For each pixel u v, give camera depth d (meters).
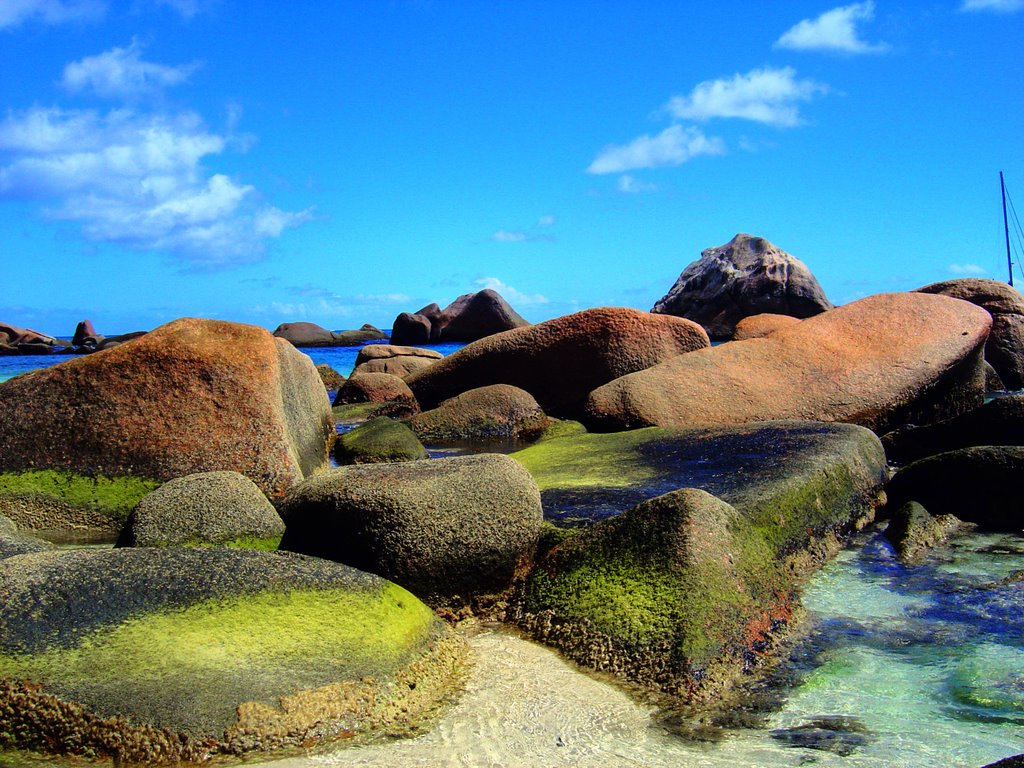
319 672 3.87
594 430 11.01
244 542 5.59
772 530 6.12
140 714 3.52
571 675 4.52
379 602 4.45
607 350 13.46
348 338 49.09
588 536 5.48
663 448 8.80
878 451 8.29
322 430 10.08
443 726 3.94
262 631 3.98
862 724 3.99
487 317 42.38
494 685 4.38
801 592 5.81
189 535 5.58
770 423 9.27
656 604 4.76
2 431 7.74
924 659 4.72
